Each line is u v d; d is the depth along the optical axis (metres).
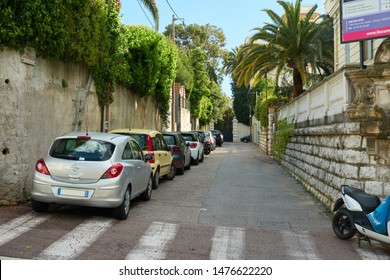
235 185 12.35
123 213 7.13
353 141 7.71
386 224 5.45
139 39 16.30
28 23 7.64
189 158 16.92
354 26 8.01
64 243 5.63
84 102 11.29
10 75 7.68
